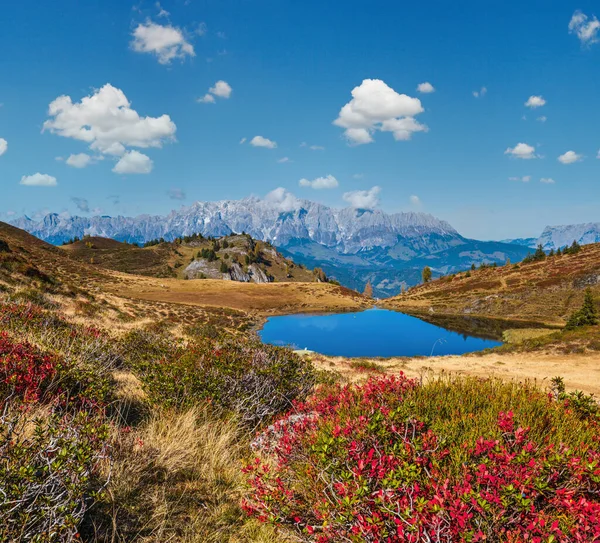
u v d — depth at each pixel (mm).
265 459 4426
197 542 2912
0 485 2289
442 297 126688
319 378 8055
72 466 2592
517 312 97125
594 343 29266
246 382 6199
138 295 91625
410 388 4469
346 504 2420
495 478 2377
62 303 22109
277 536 3045
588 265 113000
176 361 6734
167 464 3975
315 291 136875
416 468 2711
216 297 108250
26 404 3773
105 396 5410
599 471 2389
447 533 2207
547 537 2127
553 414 3732
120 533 2834
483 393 4355
